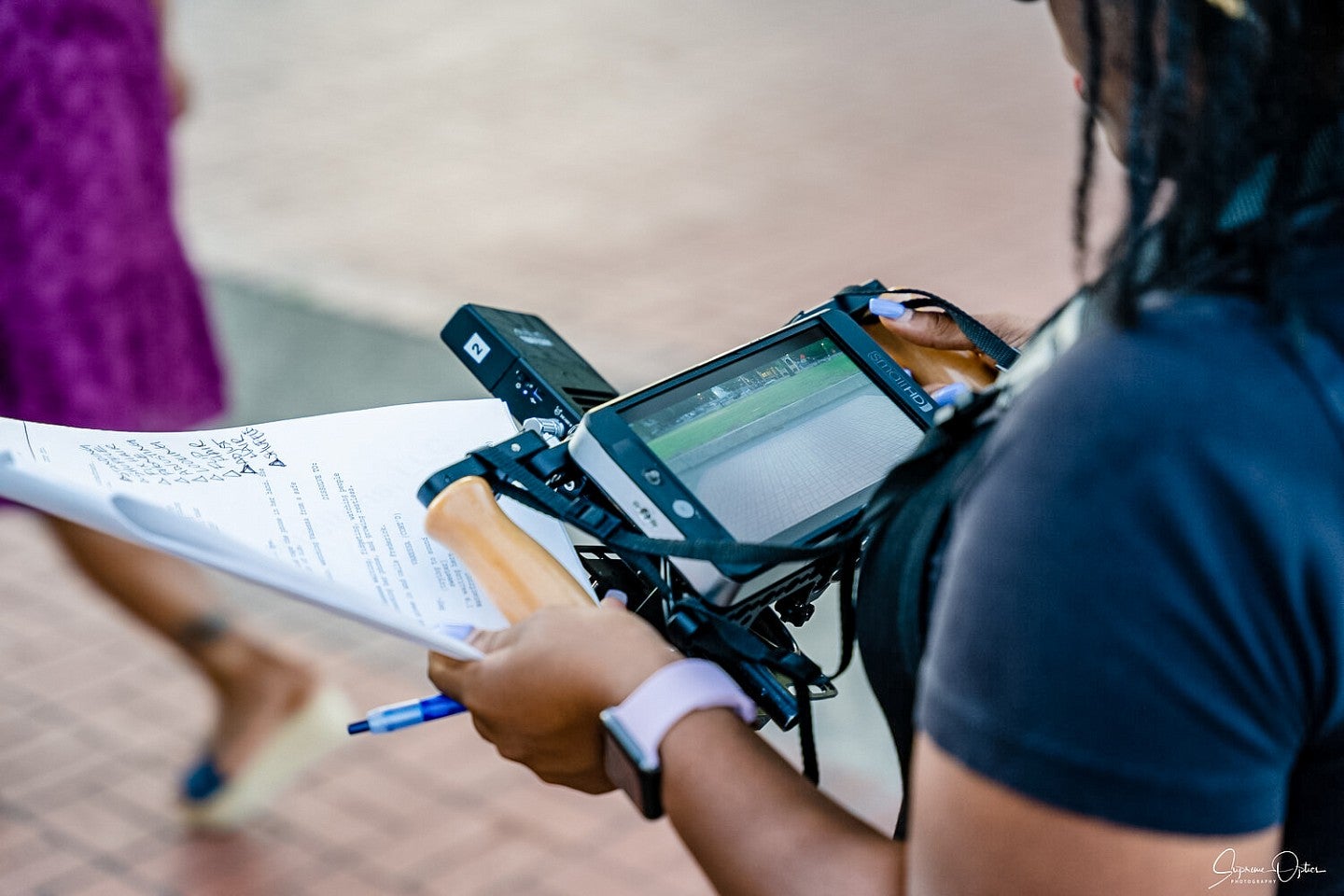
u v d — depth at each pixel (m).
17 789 2.76
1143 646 0.62
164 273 2.45
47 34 2.17
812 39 6.77
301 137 5.95
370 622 0.90
